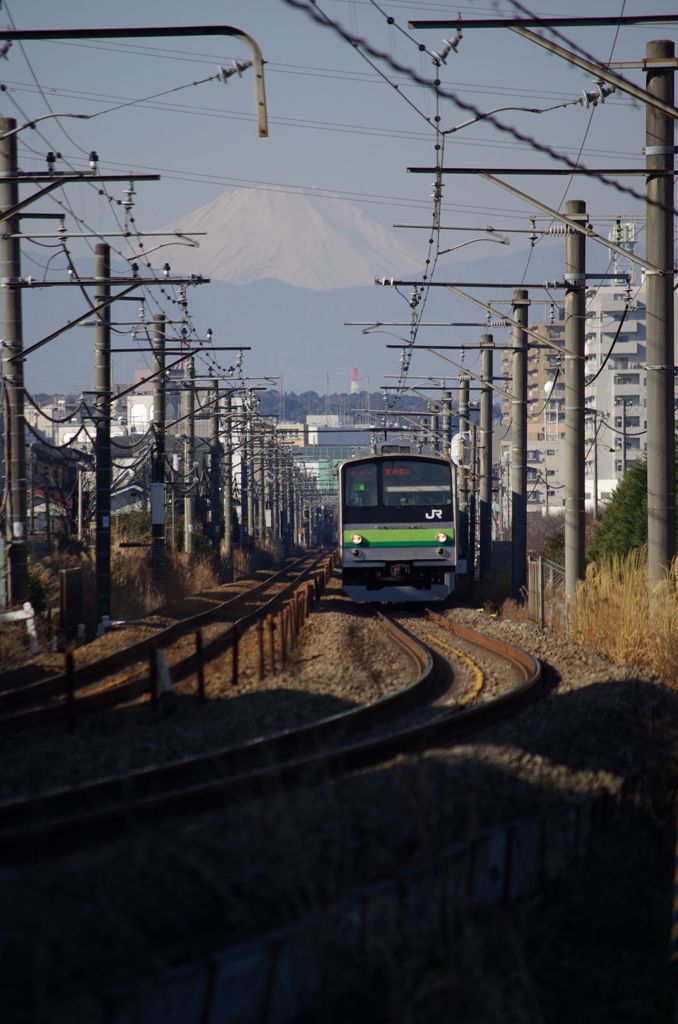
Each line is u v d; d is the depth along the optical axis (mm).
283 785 33312
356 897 23750
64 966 20312
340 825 27234
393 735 40375
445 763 34875
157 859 25172
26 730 46594
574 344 90375
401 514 115812
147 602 123938
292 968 22016
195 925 23031
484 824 30312
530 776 34938
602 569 83875
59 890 23312
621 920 28359
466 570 140250
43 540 157125
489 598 134625
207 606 128500
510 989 22938
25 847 26891
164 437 135625
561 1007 23672
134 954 21031
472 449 162250
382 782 32125
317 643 80438
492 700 49625
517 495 128500
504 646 75250
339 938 22891
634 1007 23703
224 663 69250
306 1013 22172
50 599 94562
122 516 194000
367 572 116375
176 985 19844
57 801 31891
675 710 49312
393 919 24234
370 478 116438
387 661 70312
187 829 27469
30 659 71438
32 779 36969
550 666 67188
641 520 118812
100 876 24125
